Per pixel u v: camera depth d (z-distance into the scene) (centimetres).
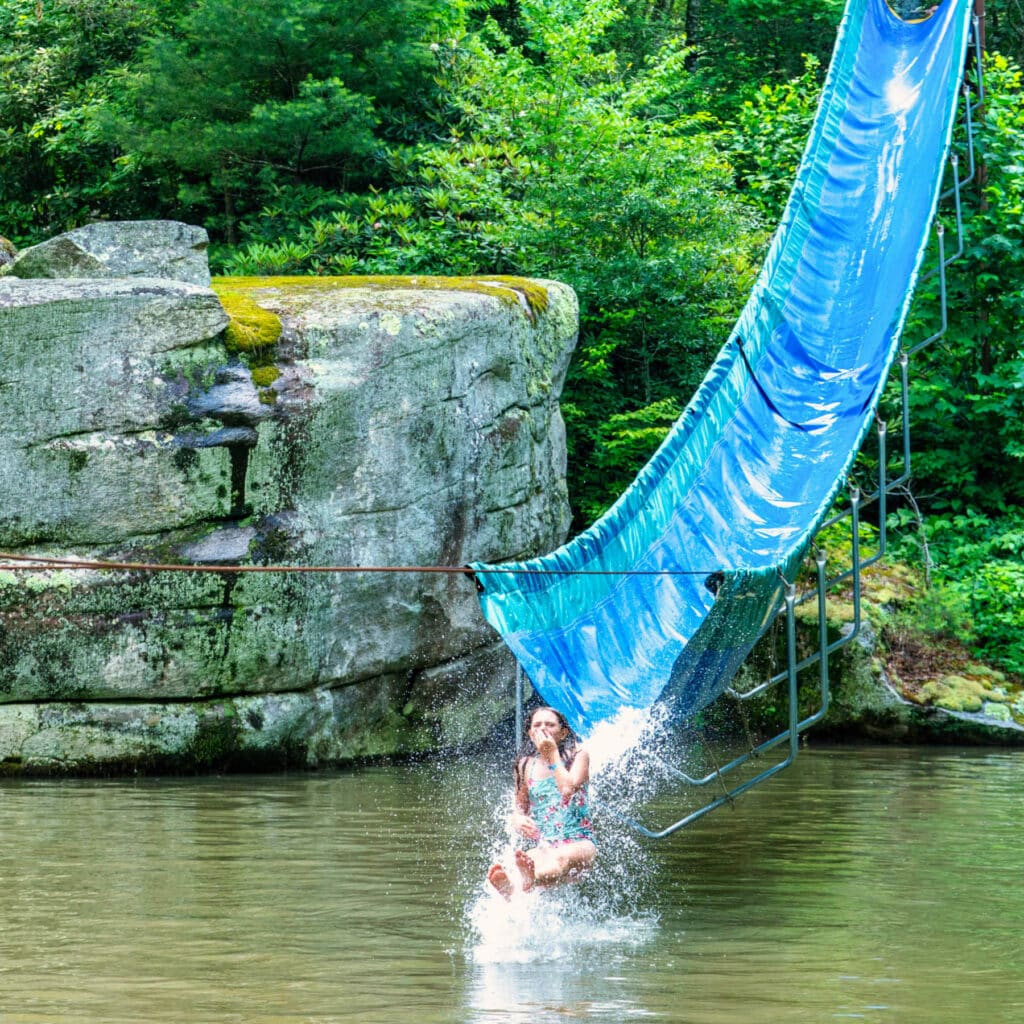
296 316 1191
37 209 2253
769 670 1414
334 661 1185
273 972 520
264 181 2014
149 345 1119
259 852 776
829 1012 467
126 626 1112
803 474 1036
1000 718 1382
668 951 562
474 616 1293
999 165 1705
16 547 1103
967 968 532
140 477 1115
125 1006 471
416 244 1866
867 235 1388
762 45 2736
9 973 515
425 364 1232
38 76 2200
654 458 953
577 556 816
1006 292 1723
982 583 1581
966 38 1471
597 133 1903
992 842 821
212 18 1888
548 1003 478
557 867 655
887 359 1068
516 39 2580
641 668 786
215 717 1132
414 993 491
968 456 1756
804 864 755
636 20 2823
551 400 1458
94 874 709
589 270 1739
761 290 1229
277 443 1149
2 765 1098
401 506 1222
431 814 923
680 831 862
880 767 1177
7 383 1093
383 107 2111
